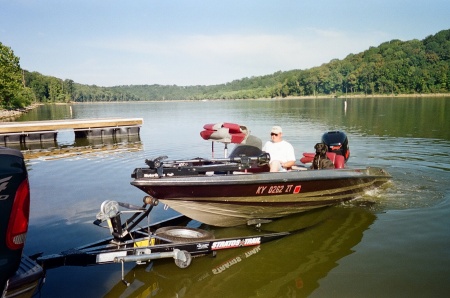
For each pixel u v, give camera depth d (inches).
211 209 216.5
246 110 1851.6
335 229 225.0
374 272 168.9
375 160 411.2
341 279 163.8
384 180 297.3
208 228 236.4
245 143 252.7
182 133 774.5
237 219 232.4
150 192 194.9
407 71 4921.3
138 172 193.9
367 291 153.1
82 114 1871.3
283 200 233.8
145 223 239.6
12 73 2112.5
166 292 158.1
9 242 102.3
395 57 5851.4
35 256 168.1
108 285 164.9
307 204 250.2
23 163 108.0
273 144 267.0
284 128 771.4
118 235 178.4
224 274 173.0
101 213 169.2
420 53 5620.1
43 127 719.1
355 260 181.8
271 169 249.1
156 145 596.4
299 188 234.4
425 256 183.0
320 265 178.4
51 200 289.3
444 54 5413.4
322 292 153.8
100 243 189.3
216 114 1512.1
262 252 195.9
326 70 6309.1
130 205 182.5
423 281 159.5
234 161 225.0
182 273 175.2
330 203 265.3
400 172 354.6
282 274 171.3
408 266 173.5
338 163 281.3
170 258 189.9
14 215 102.9
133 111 2282.2
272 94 7017.7
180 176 196.4
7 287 103.8
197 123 1049.5
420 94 4603.8
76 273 176.1
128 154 513.7
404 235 210.4
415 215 242.2
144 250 171.8
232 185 206.7
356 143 534.3
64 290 160.2
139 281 168.1
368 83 5334.6
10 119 1409.9
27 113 2015.3
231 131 248.2
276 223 243.3
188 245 180.7
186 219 245.3
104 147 603.5
